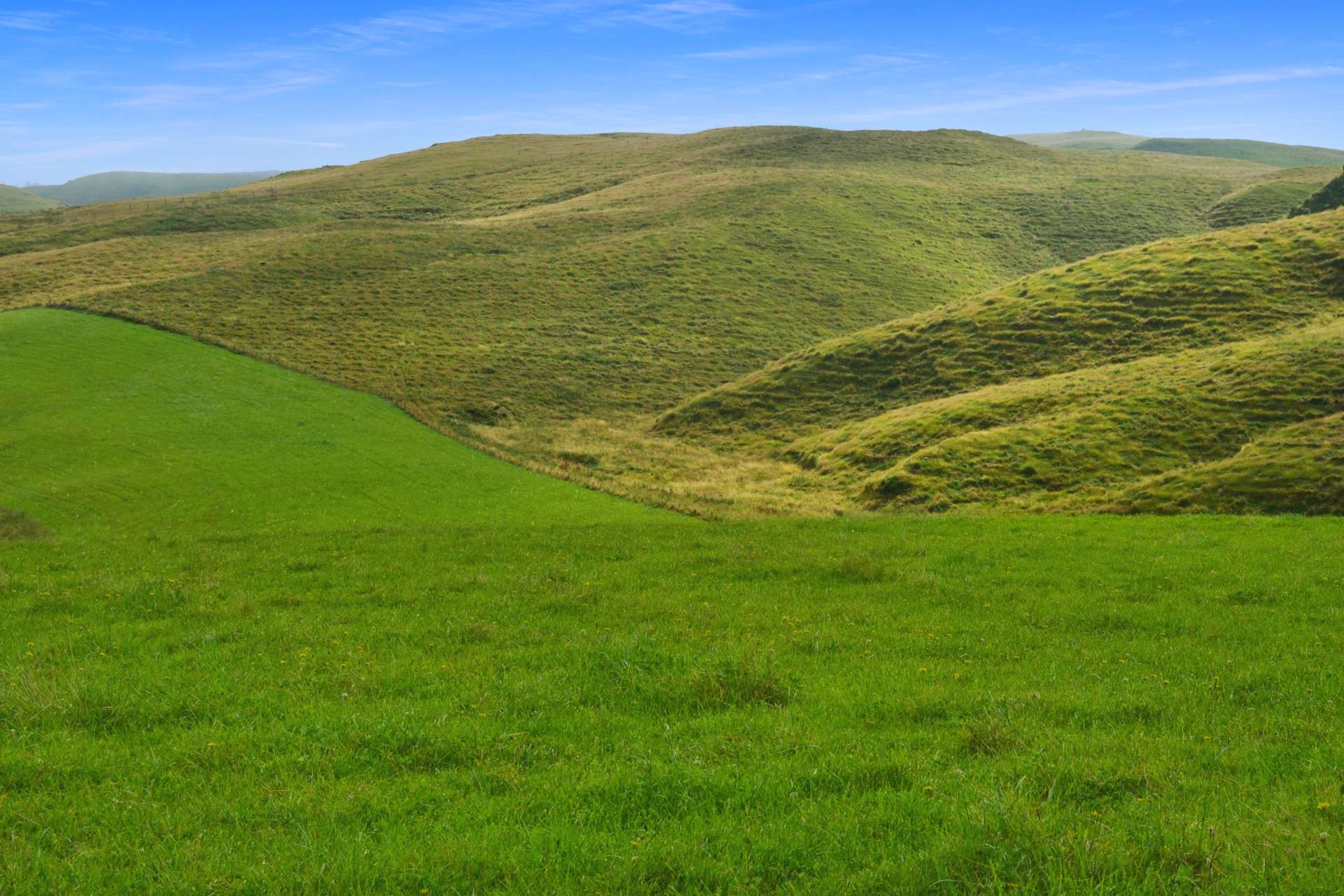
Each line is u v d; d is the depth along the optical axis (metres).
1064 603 16.33
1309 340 55.59
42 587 18.27
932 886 5.88
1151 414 49.88
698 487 50.59
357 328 84.75
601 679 11.19
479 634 14.02
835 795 7.42
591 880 6.08
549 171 192.75
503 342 84.94
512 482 42.06
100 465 39.50
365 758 8.54
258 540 26.31
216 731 9.36
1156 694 10.52
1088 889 5.65
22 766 8.25
